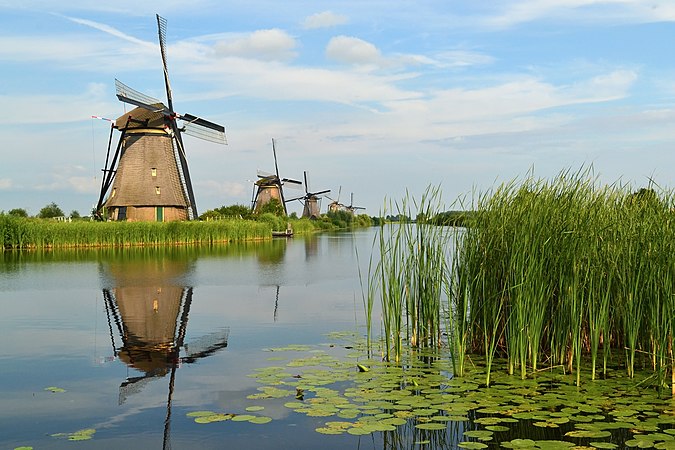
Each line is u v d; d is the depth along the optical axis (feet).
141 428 21.06
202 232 149.38
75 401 24.09
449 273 31.63
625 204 31.24
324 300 53.01
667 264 25.04
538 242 27.04
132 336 37.06
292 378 26.76
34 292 58.13
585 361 29.12
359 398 23.61
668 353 26.18
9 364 30.07
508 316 29.07
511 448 18.60
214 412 22.48
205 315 44.98
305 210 278.26
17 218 122.21
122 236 134.92
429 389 24.70
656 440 19.12
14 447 19.38
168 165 166.61
